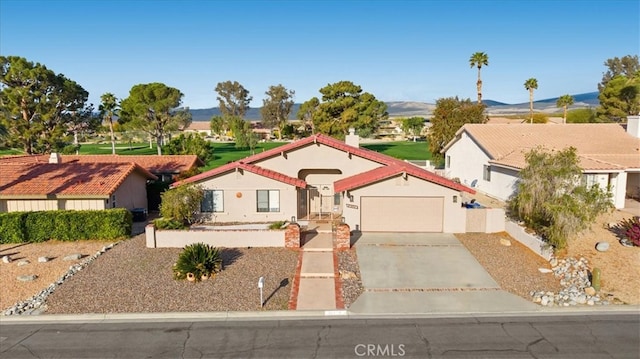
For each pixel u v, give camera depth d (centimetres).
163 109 7175
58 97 5741
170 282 1680
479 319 1373
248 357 1155
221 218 2616
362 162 2708
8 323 1373
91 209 2506
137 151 8331
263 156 2688
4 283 1719
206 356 1162
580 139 3428
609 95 6375
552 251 1898
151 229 2119
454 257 1972
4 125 5475
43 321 1386
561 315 1398
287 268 1830
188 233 2125
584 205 1883
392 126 13862
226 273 1770
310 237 2283
